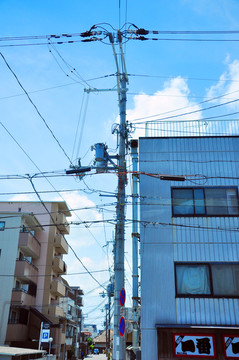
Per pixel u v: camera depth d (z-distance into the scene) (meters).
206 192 14.52
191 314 12.52
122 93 13.33
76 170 11.81
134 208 17.19
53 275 36.06
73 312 50.38
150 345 12.11
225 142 15.34
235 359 11.55
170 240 13.70
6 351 17.34
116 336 10.12
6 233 28.38
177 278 13.12
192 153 15.18
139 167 14.98
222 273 13.18
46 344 28.62
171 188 14.61
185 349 11.80
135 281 16.98
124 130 12.92
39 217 36.59
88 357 65.88
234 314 12.47
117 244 11.33
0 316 25.83
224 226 13.92
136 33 10.48
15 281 27.89
